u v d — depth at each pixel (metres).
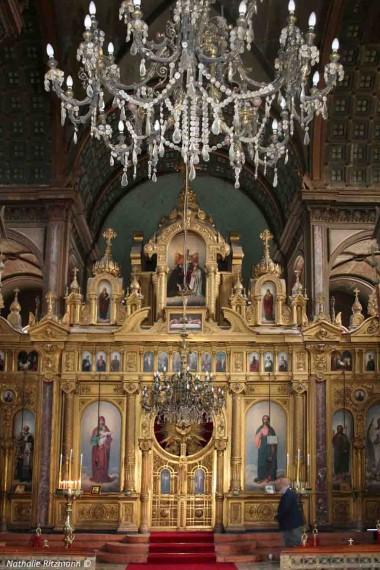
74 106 21.05
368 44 29.62
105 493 28.11
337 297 41.56
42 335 28.94
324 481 27.94
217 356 29.19
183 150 18.89
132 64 32.97
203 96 18.42
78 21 29.53
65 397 28.83
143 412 28.69
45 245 31.58
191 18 17.91
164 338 29.05
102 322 29.62
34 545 24.78
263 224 41.38
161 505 28.23
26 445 28.53
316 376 28.75
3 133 31.77
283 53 18.77
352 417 28.69
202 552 25.73
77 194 32.44
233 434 28.47
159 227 32.06
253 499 28.03
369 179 32.44
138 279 31.27
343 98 31.17
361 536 26.72
